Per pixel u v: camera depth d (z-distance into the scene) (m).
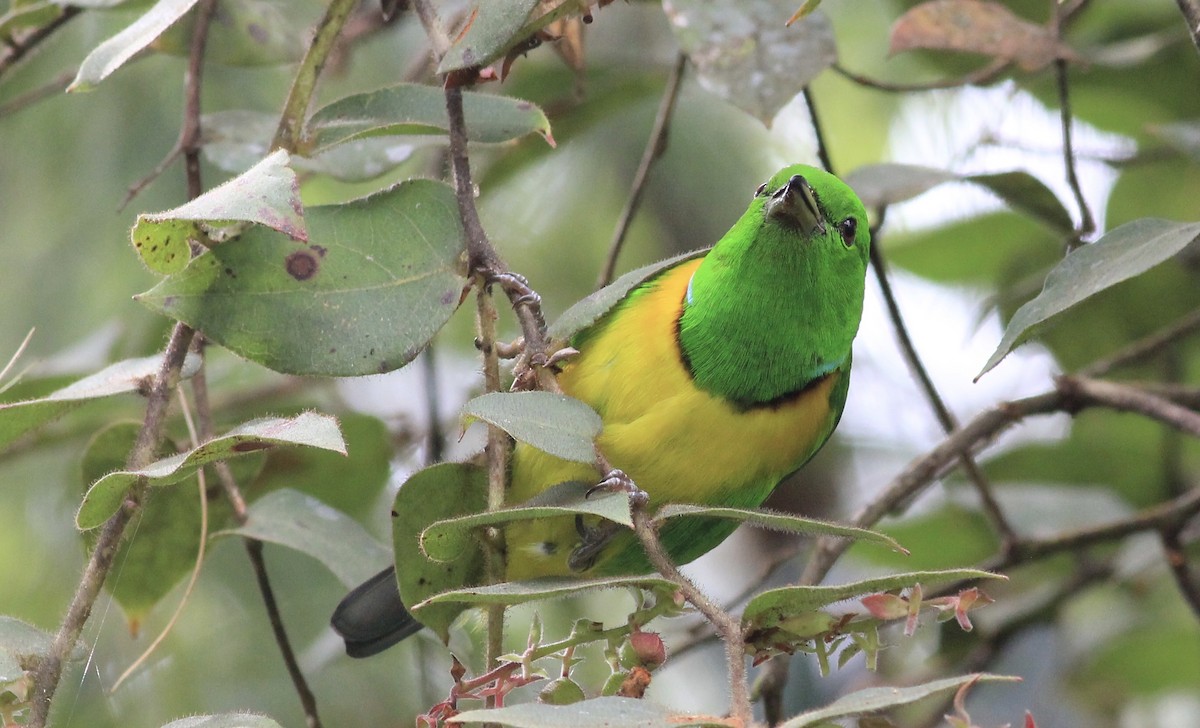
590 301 6.48
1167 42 10.83
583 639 5.13
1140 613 12.13
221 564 11.55
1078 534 10.14
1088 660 11.86
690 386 7.74
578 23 9.44
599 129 13.08
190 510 7.89
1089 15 11.97
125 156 11.87
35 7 8.73
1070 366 12.42
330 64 10.91
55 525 12.12
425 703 9.59
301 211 4.73
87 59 5.91
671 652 9.94
